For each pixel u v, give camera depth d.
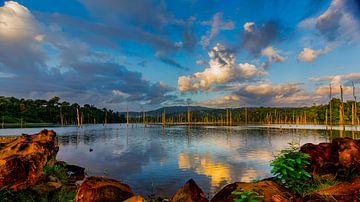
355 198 4.12
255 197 4.21
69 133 72.69
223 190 5.15
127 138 54.44
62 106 163.00
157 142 44.50
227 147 35.28
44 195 9.49
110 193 6.68
